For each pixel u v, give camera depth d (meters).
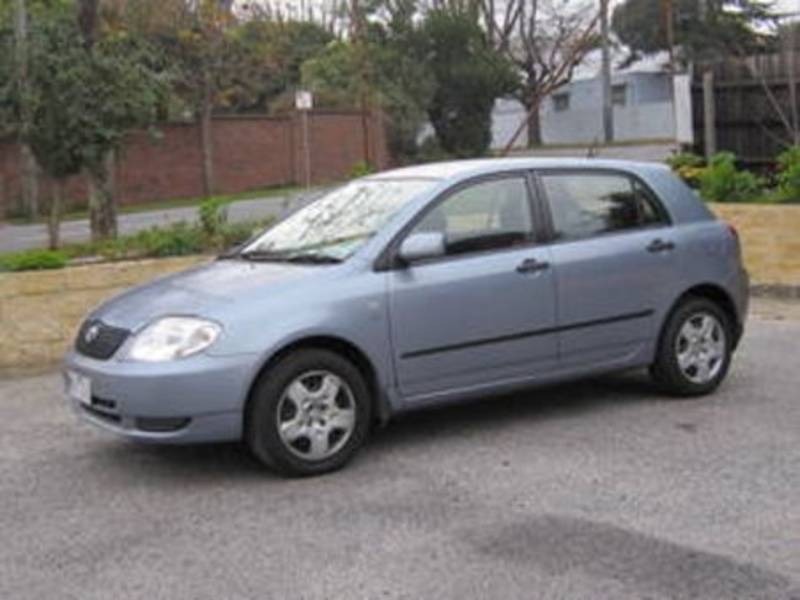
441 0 44.88
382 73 42.09
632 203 8.35
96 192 16.72
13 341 10.57
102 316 7.23
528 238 7.80
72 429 8.30
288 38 47.41
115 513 6.40
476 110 43.16
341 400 7.02
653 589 5.11
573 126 67.31
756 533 5.74
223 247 12.42
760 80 19.36
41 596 5.29
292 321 6.84
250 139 42.53
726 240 8.67
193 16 40.50
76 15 15.82
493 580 5.26
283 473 6.88
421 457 7.22
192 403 6.65
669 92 63.47
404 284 7.23
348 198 8.05
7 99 15.06
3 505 6.60
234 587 5.30
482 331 7.50
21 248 25.06
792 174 14.62
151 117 15.88
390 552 5.64
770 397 8.50
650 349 8.30
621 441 7.42
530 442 7.46
